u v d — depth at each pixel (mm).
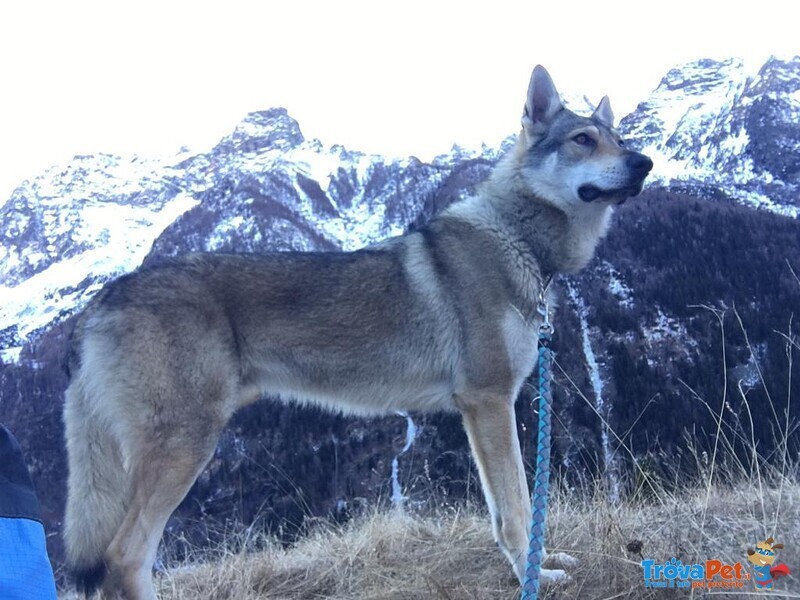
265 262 1093
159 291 1041
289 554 1273
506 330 1063
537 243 1135
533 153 1162
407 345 1092
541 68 1196
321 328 1083
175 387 1012
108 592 926
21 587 371
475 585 961
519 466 1027
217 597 1086
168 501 993
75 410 1051
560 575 908
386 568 1068
